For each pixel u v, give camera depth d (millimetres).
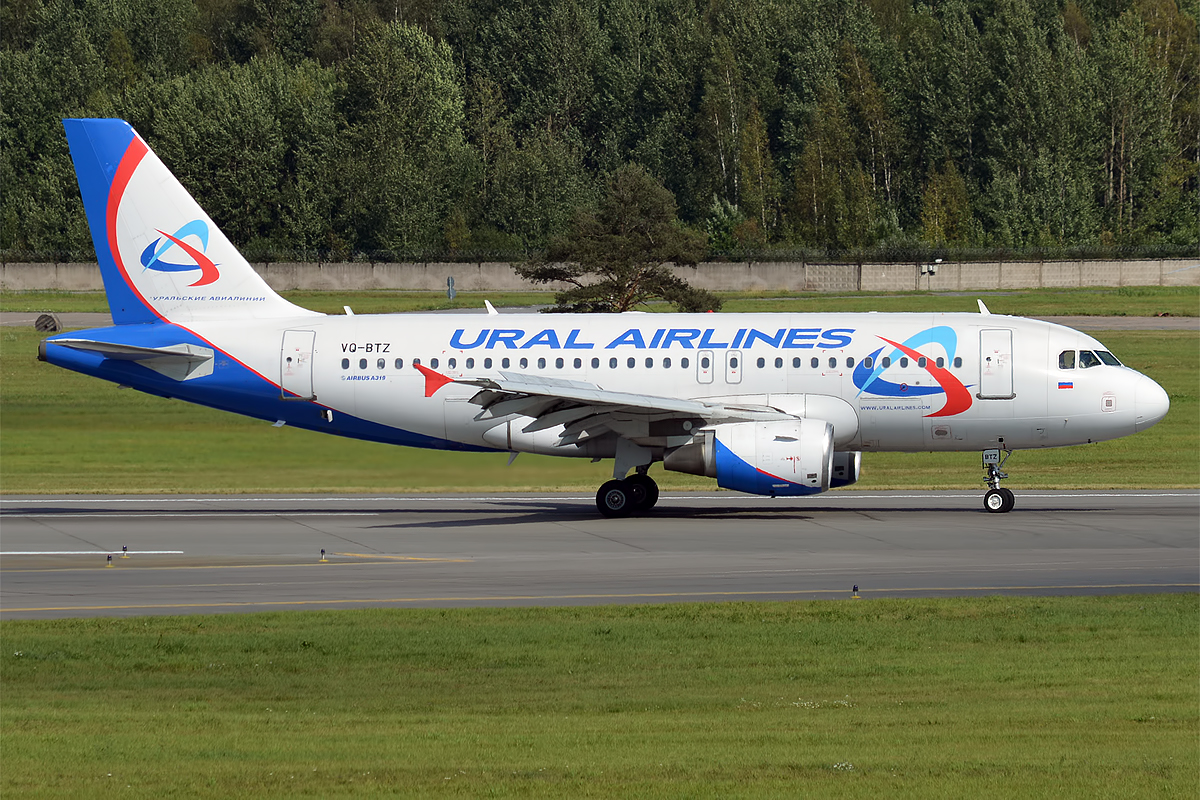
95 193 156750
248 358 154125
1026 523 139625
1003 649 82375
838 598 98938
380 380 152625
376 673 77375
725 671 77312
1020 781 53000
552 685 74250
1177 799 50688
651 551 121938
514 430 150875
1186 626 88188
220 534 135375
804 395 146875
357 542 129250
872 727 63562
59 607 97250
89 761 57250
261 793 51656
